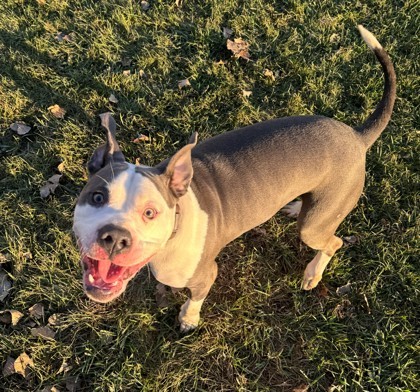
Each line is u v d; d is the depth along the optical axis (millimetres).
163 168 595
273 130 707
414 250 883
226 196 683
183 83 1083
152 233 545
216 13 1198
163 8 1216
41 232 892
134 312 816
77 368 767
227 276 875
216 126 1032
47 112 1030
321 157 693
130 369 762
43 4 1218
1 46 1130
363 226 921
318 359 792
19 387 746
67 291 826
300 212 763
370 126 741
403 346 792
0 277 838
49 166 964
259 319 831
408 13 1218
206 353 788
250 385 770
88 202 544
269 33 1182
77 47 1139
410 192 951
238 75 1112
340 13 1232
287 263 892
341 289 858
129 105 1051
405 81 1091
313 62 1136
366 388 765
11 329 792
